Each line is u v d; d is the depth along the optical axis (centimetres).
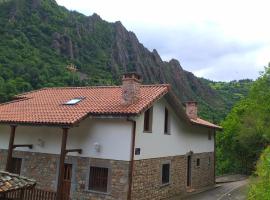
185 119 1680
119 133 1266
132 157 1230
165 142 1549
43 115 1312
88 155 1309
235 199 1673
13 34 5325
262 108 2552
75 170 1323
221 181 2473
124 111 1208
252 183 735
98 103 1386
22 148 1473
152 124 1423
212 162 2273
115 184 1235
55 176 1355
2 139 1559
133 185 1244
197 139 2011
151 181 1393
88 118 1330
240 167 3378
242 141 3033
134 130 1245
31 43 5538
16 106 1560
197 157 1994
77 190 1302
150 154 1395
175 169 1653
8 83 3397
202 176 2064
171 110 1620
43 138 1420
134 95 1312
